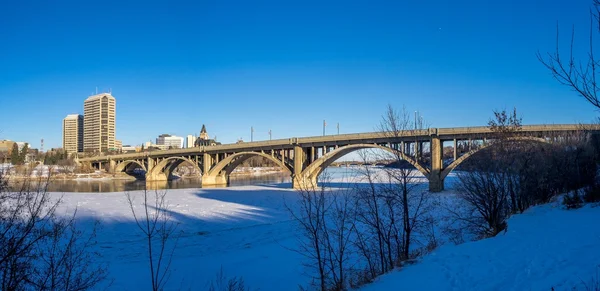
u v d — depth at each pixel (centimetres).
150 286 1484
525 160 2078
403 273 1118
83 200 3903
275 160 6631
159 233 2359
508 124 2048
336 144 5791
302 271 1661
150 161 9875
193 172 13950
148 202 3828
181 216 2973
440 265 1112
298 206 3334
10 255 770
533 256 1034
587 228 1291
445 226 2327
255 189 5584
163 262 1811
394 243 1900
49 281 990
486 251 1179
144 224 2600
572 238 1165
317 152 6450
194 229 2533
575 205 1827
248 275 1627
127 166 11738
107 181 9812
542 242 1169
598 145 2408
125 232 2355
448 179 6575
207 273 1659
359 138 5444
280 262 1798
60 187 7556
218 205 3612
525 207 2286
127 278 1557
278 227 2581
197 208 3406
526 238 1263
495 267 1003
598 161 2391
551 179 2395
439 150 4459
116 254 1895
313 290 1427
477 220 2211
